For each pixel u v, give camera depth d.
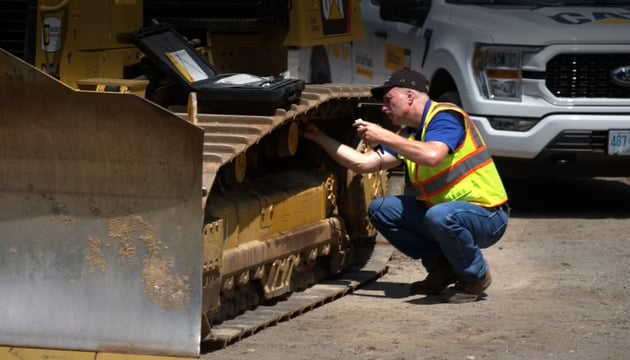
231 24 7.65
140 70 7.10
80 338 5.62
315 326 6.66
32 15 6.62
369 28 12.09
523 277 8.02
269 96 6.43
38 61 6.64
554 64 10.04
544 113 10.00
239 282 6.57
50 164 5.62
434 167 7.23
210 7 7.71
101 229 5.60
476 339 6.23
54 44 6.61
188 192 5.48
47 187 5.63
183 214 5.50
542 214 10.59
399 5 11.39
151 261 5.55
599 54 9.99
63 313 5.65
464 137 7.25
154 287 5.56
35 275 5.69
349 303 7.39
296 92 6.85
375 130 6.99
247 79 6.89
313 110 7.41
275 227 7.07
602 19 10.25
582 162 10.20
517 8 10.76
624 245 9.07
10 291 5.71
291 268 7.22
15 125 5.62
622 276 7.96
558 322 6.62
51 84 5.54
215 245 6.03
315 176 7.80
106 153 5.55
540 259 8.61
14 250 5.70
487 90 10.18
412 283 8.00
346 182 8.29
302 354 5.94
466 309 7.07
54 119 5.57
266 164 7.56
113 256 5.60
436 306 7.20
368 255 8.81
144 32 6.97
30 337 5.67
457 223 7.07
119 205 5.57
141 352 5.54
